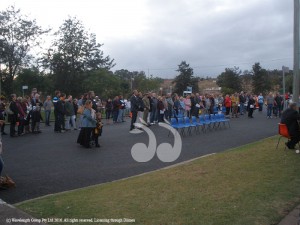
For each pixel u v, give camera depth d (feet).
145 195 21.79
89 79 181.78
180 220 17.49
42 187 25.50
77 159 36.24
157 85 246.06
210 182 24.52
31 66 178.40
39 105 59.93
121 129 65.21
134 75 271.69
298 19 47.14
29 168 31.96
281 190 22.53
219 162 31.32
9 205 19.07
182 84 240.53
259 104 114.93
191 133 58.08
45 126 72.59
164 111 72.49
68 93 187.52
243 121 81.00
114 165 33.37
